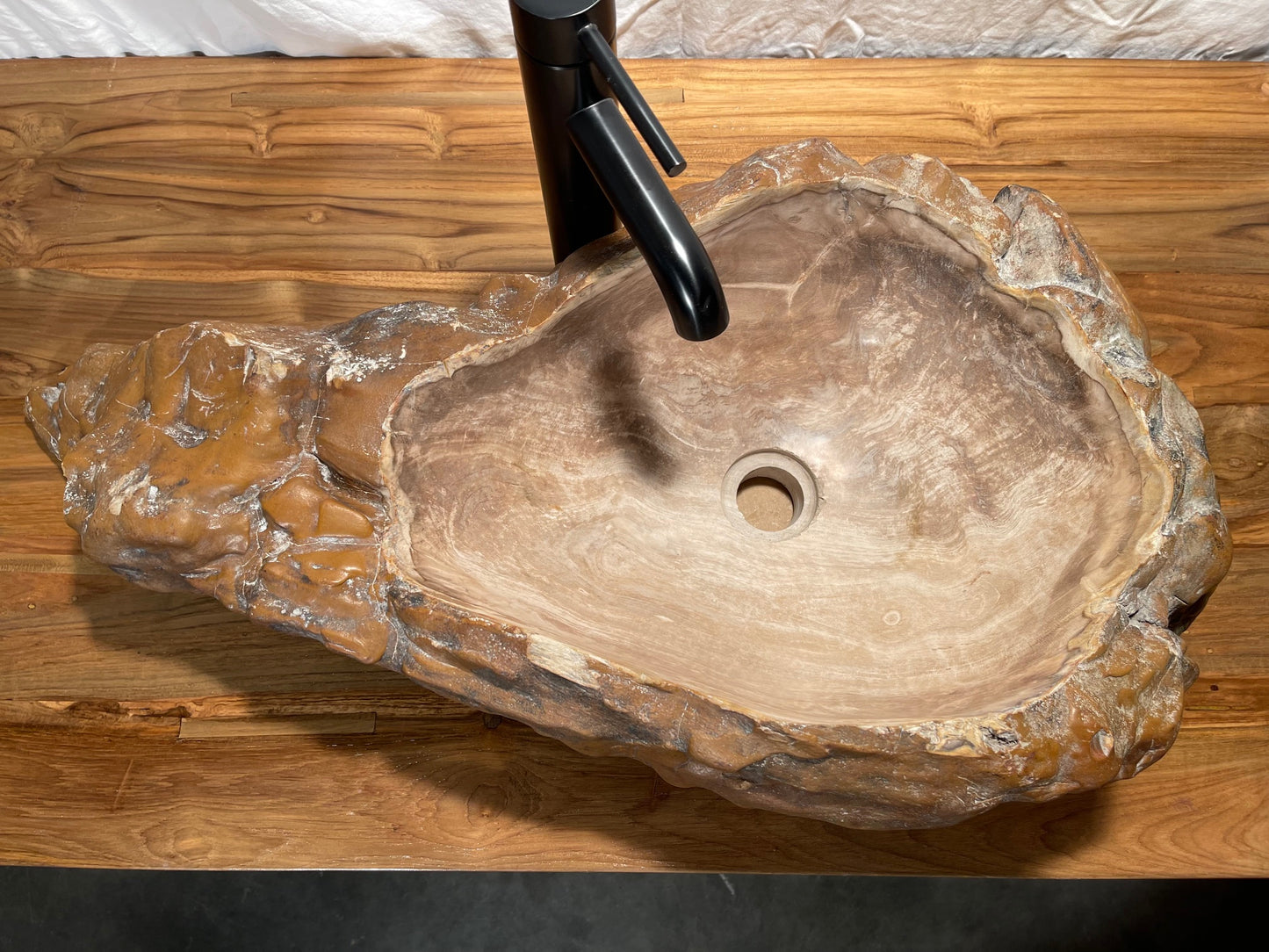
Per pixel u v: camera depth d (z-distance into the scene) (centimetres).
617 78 47
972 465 66
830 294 67
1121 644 55
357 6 86
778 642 64
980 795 52
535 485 66
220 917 112
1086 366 59
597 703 52
